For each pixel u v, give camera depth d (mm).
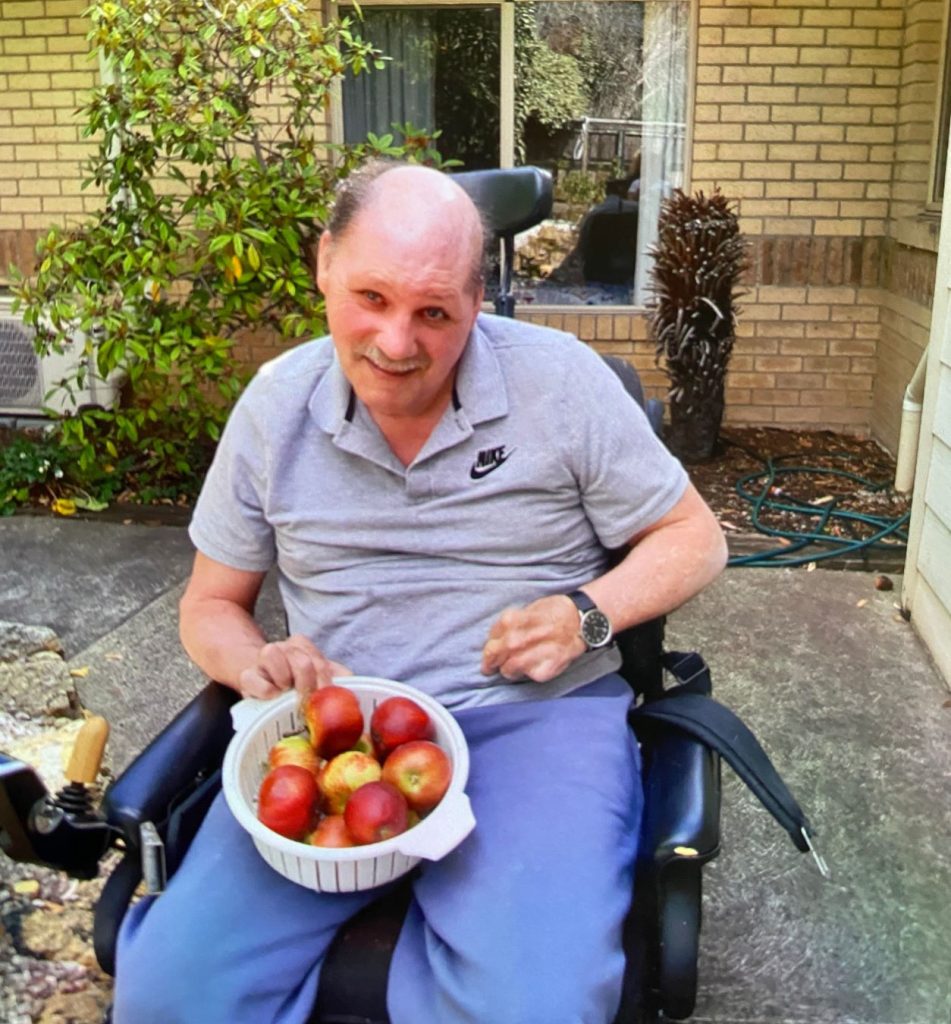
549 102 5875
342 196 1627
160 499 5000
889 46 5480
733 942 2258
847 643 3574
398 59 5832
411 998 1404
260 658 1683
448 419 1685
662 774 1597
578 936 1383
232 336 5461
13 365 5586
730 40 5535
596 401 1727
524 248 6055
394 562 1766
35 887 2273
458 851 1511
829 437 5898
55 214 5754
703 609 3836
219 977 1410
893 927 2297
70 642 3609
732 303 5492
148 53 4547
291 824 1441
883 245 5723
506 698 1761
